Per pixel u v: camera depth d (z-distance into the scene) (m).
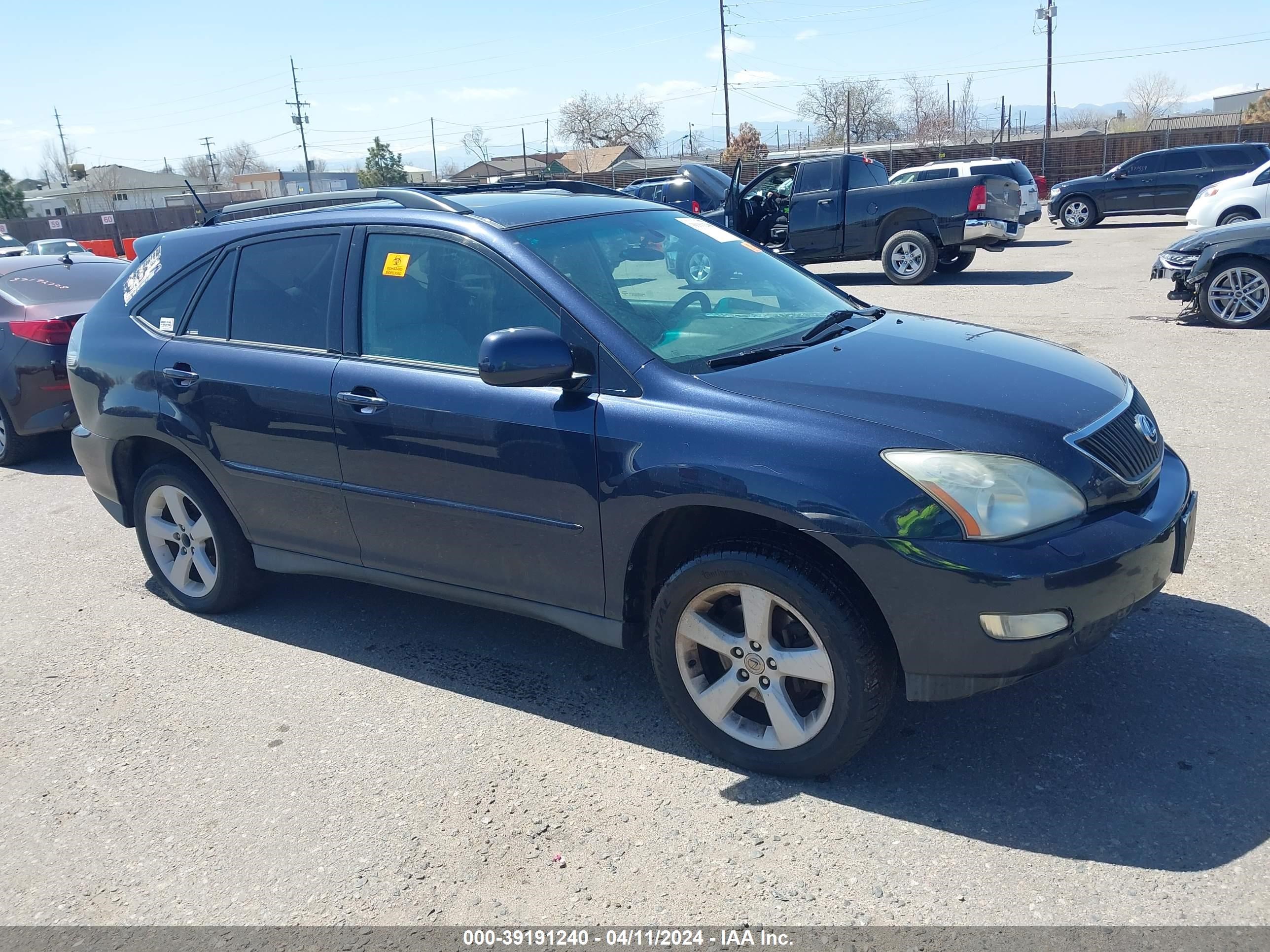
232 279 4.35
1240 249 9.37
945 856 2.77
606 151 79.69
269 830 3.14
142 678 4.21
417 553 3.85
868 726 2.99
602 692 3.84
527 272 3.53
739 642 3.15
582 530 3.36
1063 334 9.80
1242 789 2.95
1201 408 6.87
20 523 6.47
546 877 2.83
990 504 2.77
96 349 4.75
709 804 3.09
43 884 2.97
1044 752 3.20
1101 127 63.72
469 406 3.53
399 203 4.11
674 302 3.68
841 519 2.84
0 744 3.77
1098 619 2.83
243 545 4.59
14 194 68.00
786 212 15.93
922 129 73.81
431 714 3.76
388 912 2.74
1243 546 4.61
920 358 3.46
